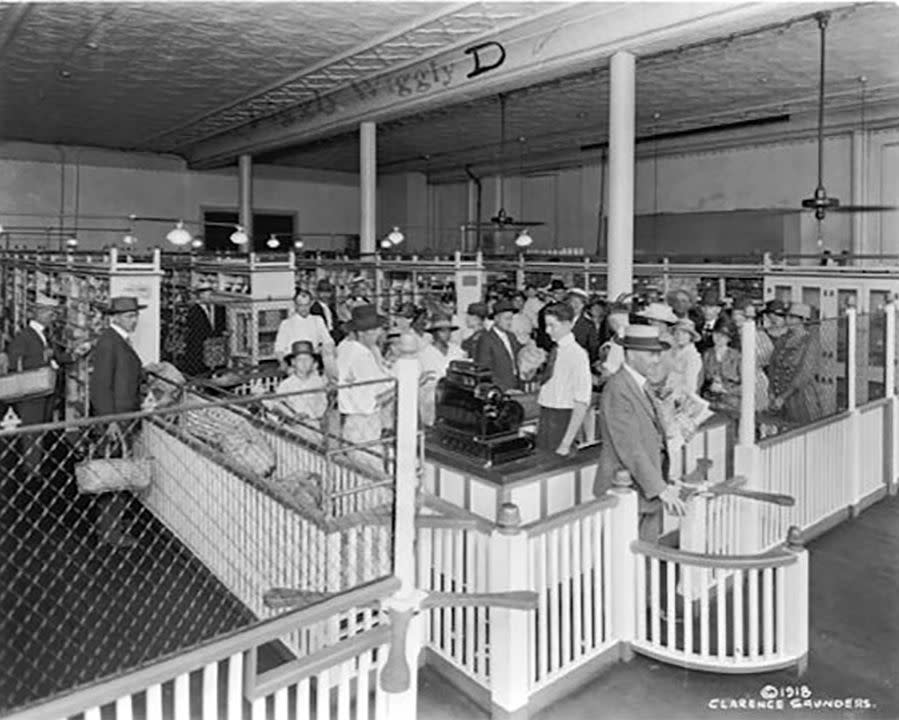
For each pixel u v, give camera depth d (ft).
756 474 16.26
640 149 53.67
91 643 13.01
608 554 12.72
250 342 32.86
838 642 13.48
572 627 12.13
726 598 14.38
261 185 69.62
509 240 67.56
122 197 61.82
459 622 12.17
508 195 67.97
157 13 27.02
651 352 12.92
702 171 52.80
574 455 14.62
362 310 15.64
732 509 15.90
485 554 11.65
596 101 42.22
